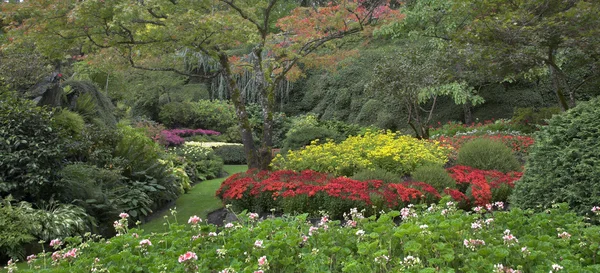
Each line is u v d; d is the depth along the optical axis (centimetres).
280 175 774
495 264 321
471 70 1400
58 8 750
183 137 2044
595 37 852
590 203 434
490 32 898
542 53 976
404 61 1362
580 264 327
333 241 384
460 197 646
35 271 349
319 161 922
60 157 679
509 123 1591
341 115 2236
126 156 924
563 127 488
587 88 1630
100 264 358
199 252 393
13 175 644
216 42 883
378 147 953
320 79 2456
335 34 1116
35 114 673
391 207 622
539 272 300
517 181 523
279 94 2538
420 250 347
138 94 2192
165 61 1216
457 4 1158
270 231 418
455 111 1967
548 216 418
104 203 734
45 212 622
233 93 978
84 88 1191
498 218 426
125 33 852
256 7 1018
